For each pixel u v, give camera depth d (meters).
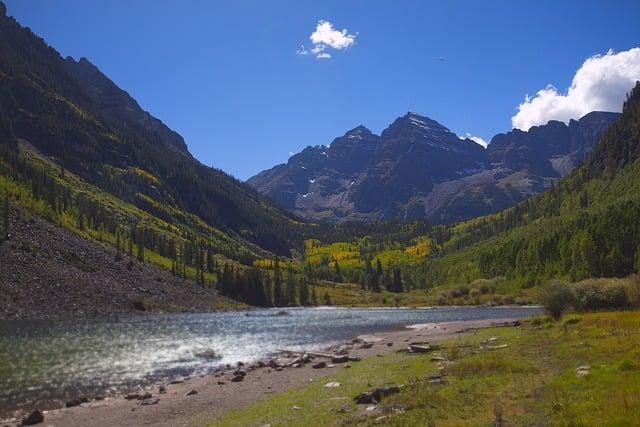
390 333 76.56
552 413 18.80
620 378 21.77
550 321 57.94
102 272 141.00
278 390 34.34
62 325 84.31
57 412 30.22
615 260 160.62
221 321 109.12
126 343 63.88
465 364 31.20
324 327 92.81
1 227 129.88
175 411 29.69
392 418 21.31
